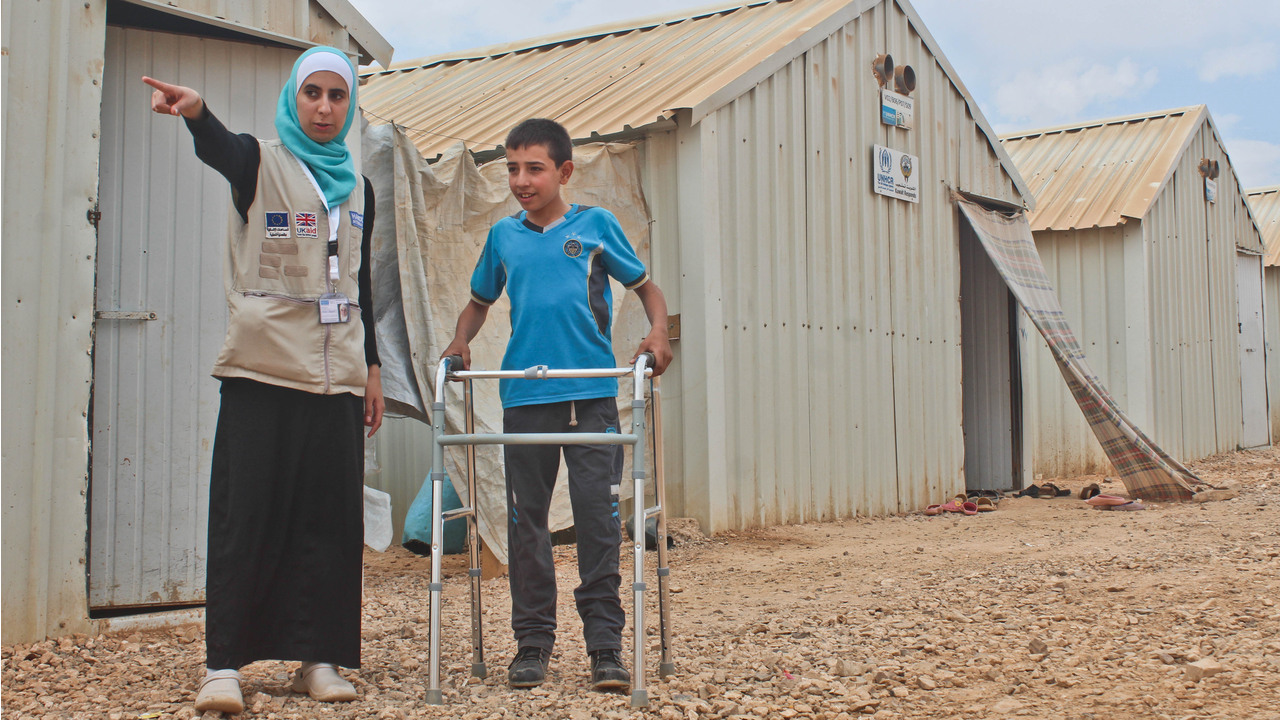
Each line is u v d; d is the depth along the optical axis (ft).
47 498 11.75
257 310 8.86
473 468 10.19
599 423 9.82
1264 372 55.36
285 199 9.07
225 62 13.93
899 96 27.99
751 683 9.83
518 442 9.21
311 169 9.41
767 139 23.25
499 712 8.72
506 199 19.79
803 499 23.84
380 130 17.75
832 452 24.94
